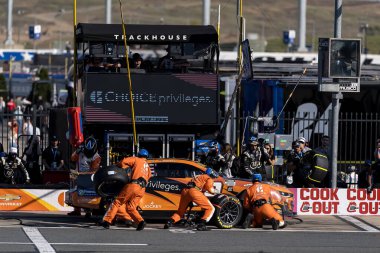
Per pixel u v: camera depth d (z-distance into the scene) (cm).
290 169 8294
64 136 9206
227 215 6925
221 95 10931
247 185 7162
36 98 18662
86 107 8331
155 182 7050
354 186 9019
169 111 8431
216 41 8831
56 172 8644
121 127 8481
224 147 8375
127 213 6769
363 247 6012
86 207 7056
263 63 11712
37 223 7050
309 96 10031
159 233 6531
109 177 6644
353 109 10312
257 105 10044
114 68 8581
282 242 6172
